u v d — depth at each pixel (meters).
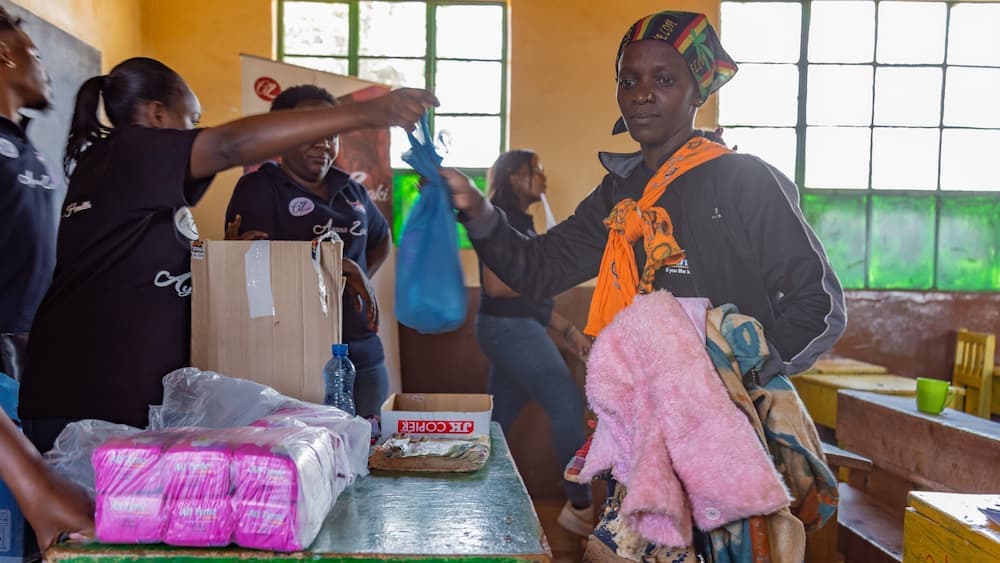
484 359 3.74
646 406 1.17
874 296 4.19
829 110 4.30
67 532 1.05
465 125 4.15
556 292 1.67
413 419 1.70
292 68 3.29
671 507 1.09
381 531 1.12
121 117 1.67
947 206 4.32
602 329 1.36
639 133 1.45
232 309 1.55
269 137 1.29
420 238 1.58
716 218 1.35
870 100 4.30
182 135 1.33
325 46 4.09
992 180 4.35
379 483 1.38
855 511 2.61
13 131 1.89
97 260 1.42
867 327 4.18
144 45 3.82
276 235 2.45
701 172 1.37
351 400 1.61
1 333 1.84
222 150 1.30
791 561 1.13
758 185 1.32
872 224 4.32
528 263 1.63
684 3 4.04
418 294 1.58
